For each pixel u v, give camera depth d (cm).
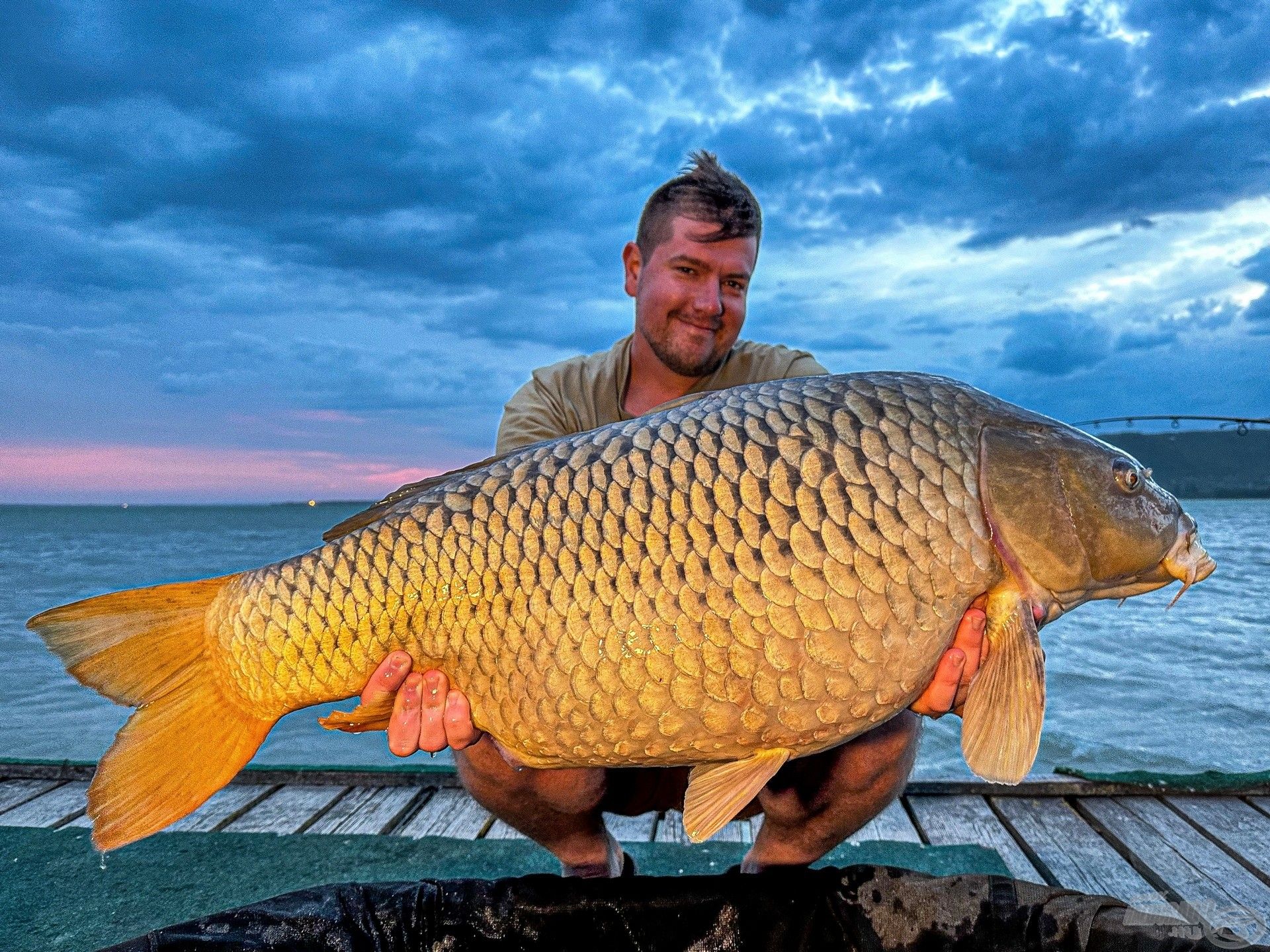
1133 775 143
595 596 70
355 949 76
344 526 85
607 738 72
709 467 70
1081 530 76
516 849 121
